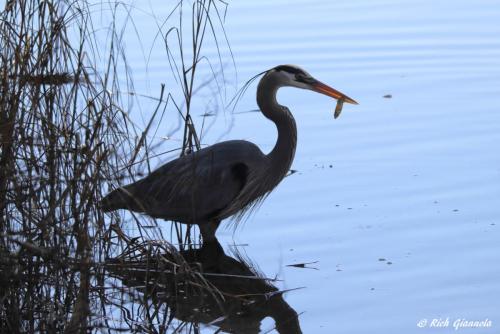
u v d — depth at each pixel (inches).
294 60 714.2
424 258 436.5
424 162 553.6
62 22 388.5
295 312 395.5
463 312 386.3
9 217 376.8
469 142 579.2
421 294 403.5
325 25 789.2
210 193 478.0
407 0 863.1
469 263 429.1
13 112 370.9
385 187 521.7
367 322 382.3
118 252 435.5
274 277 428.8
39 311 379.6
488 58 724.0
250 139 597.0
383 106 645.3
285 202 511.8
